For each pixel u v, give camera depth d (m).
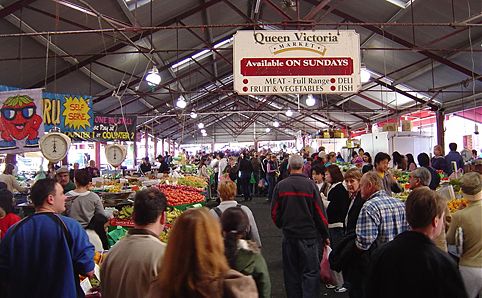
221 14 12.61
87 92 13.38
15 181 8.59
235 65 5.75
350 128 28.16
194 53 14.91
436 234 2.08
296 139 37.12
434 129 17.94
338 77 5.79
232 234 2.29
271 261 6.59
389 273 2.02
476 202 3.28
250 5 12.96
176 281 1.47
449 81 13.93
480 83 13.17
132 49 11.33
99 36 9.88
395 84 16.47
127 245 2.19
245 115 35.59
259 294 2.21
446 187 5.72
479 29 10.20
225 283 1.49
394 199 3.37
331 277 4.25
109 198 6.76
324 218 4.34
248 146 39.53
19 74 10.07
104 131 12.74
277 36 5.79
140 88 15.77
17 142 6.34
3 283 2.59
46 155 5.95
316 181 6.24
